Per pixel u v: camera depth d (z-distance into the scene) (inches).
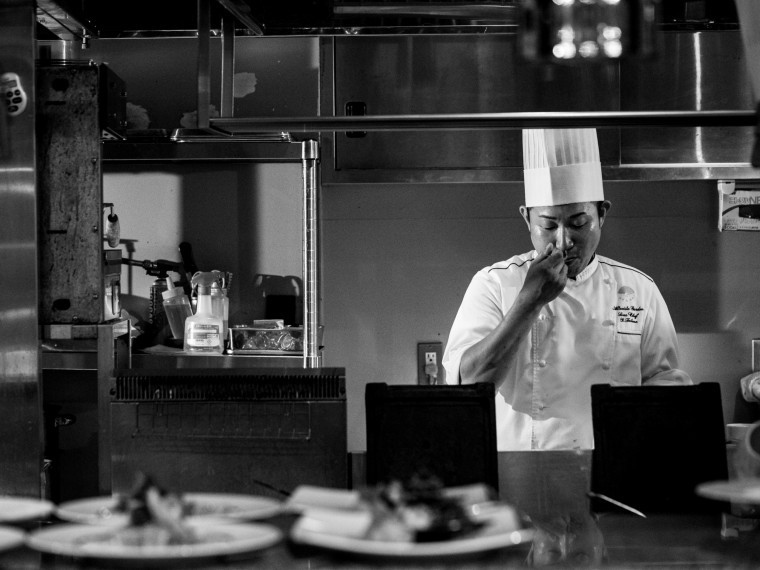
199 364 126.6
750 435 72.8
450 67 133.5
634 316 123.7
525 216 125.4
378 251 142.3
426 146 133.3
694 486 84.0
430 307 142.7
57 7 99.0
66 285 98.3
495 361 113.2
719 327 142.4
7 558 59.5
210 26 95.8
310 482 80.0
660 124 87.0
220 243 136.2
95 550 54.1
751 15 85.5
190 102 135.5
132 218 136.1
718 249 142.0
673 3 130.5
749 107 133.1
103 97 100.3
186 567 56.5
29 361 92.7
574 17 81.4
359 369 142.6
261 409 80.4
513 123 87.1
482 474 81.6
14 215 92.2
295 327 128.0
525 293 110.7
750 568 58.7
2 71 91.5
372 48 133.4
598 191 119.3
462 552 55.5
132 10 108.7
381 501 59.0
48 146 98.6
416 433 82.1
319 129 89.3
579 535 68.5
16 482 92.7
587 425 121.8
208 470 80.4
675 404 85.4
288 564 57.2
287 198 135.6
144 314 135.6
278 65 134.2
